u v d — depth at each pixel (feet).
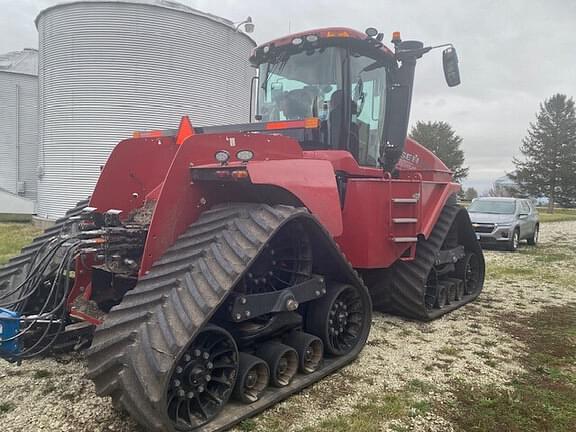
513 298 22.84
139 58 49.62
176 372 9.08
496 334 16.90
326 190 12.10
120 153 13.43
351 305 13.83
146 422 8.59
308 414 10.61
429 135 167.53
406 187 16.28
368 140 16.53
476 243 22.39
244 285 10.71
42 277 11.76
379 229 15.29
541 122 151.53
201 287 9.32
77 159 50.78
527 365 14.06
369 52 16.03
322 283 12.16
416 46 16.52
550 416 10.92
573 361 14.43
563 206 153.58
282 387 11.28
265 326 10.98
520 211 46.83
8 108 67.82
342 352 13.35
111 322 9.25
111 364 8.72
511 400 11.64
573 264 34.55
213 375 10.04
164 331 8.79
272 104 16.51
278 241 11.78
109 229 11.57
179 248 10.26
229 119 56.75
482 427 10.36
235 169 10.09
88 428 9.66
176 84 51.37
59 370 12.45
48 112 52.16
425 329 17.26
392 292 17.88
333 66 15.24
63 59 49.96
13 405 10.62
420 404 11.26
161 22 49.98
